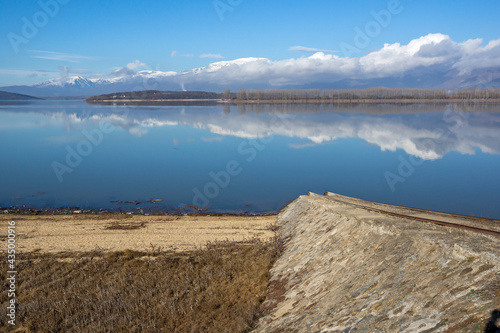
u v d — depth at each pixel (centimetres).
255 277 1691
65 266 1805
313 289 1351
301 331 1101
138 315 1476
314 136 7094
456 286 862
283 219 2492
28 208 2875
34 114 13150
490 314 714
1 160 4888
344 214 1761
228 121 10025
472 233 1122
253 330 1287
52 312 1491
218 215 2702
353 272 1266
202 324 1389
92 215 2642
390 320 905
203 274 1753
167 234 2238
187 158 5106
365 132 7462
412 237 1188
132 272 1772
